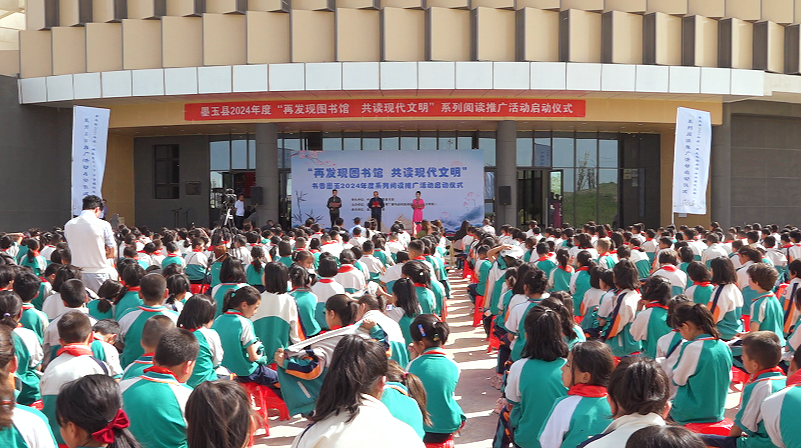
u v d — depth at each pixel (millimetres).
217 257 8961
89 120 14539
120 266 7148
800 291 4984
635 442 1745
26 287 5148
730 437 3658
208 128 20922
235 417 2123
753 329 5754
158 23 18062
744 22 19125
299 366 4188
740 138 22656
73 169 14422
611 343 5887
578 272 7375
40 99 18547
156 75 17328
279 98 18312
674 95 18297
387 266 9812
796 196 23453
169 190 22953
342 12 17344
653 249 11742
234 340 4973
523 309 5246
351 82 16891
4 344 2555
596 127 21375
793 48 19594
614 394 2451
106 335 4293
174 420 3039
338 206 20328
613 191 22906
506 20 17688
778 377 3426
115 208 22469
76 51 18812
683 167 13633
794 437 2973
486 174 22203
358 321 4504
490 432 5457
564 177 22688
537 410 3537
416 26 17500
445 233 20953
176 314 4996
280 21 17578
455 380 3873
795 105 22297
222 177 22578
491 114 18594
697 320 4004
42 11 19031
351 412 2096
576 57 17891
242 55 17734
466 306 11992
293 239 11781
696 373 3980
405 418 2908
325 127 20984
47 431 2621
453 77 16906
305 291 6121
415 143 22094
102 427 2164
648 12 18453
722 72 17891
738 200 22656
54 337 4605
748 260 7809
